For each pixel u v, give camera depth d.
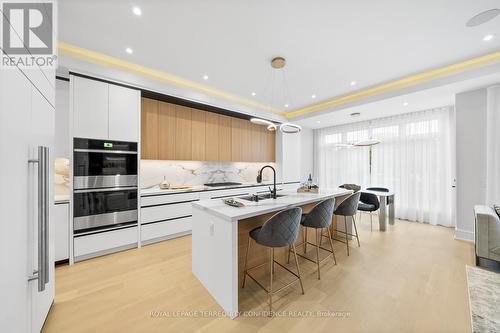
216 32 2.21
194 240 2.29
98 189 2.76
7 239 0.97
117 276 2.28
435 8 1.86
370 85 3.67
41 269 1.17
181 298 1.90
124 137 2.98
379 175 5.07
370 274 2.31
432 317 1.64
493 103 3.01
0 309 0.92
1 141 0.92
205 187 4.16
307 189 3.08
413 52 2.60
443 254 2.83
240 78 3.40
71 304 1.80
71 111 2.57
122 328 1.54
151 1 1.78
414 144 4.53
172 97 3.50
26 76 1.17
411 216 4.56
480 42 2.39
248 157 5.12
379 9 1.88
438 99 3.68
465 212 3.34
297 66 2.97
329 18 1.99
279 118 5.40
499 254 2.35
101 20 2.03
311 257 2.75
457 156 3.38
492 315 1.65
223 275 1.75
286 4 1.82
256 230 2.03
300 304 1.81
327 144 6.21
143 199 3.16
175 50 2.57
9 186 0.99
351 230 3.46
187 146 3.98
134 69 2.99
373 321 1.60
